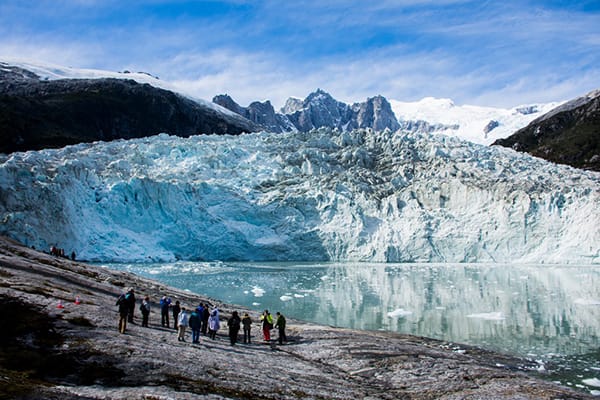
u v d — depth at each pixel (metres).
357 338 28.91
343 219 90.88
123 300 20.95
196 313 22.67
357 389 18.98
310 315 40.06
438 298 48.12
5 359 15.66
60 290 26.56
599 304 44.22
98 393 13.72
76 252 69.94
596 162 164.25
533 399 19.11
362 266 78.31
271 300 46.56
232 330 23.97
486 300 46.91
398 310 40.91
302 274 66.94
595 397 20.33
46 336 18.12
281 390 16.80
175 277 61.56
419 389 20.00
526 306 43.69
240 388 16.08
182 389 14.89
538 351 29.39
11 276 27.17
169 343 20.97
